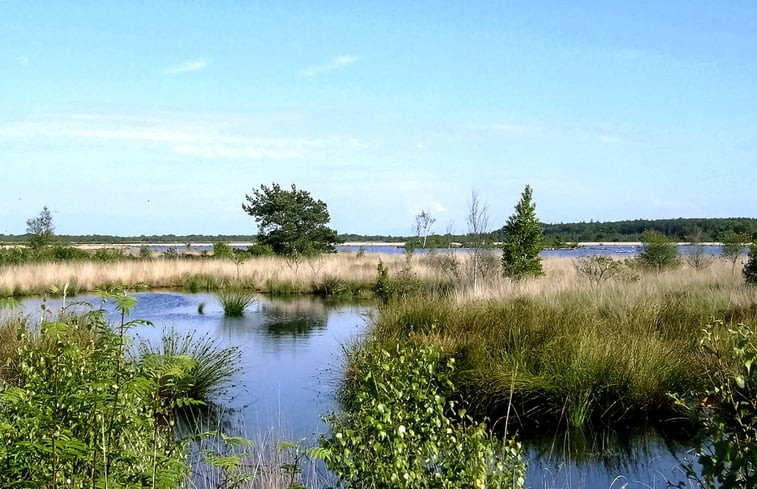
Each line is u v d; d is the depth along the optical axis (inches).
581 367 342.0
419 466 140.0
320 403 366.3
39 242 1390.3
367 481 146.0
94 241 5191.9
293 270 1141.7
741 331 138.3
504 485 146.0
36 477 127.9
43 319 150.6
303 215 1517.0
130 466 142.5
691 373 331.3
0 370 238.7
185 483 193.8
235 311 766.5
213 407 358.9
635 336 390.6
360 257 1462.8
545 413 330.6
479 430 139.7
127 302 129.6
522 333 406.0
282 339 592.7
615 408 329.1
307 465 248.5
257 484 214.7
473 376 344.5
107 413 132.8
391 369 156.7
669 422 322.3
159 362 139.6
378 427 138.9
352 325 682.2
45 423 122.0
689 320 449.7
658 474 257.8
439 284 892.0
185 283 1133.1
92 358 139.5
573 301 540.4
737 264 983.6
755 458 100.6
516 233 796.6
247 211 1525.6
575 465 271.1
